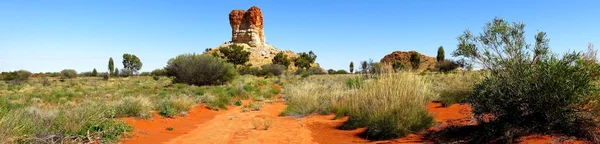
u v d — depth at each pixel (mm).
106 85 38062
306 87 16719
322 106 13289
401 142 7082
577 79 5137
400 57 45469
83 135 7605
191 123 11688
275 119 12352
